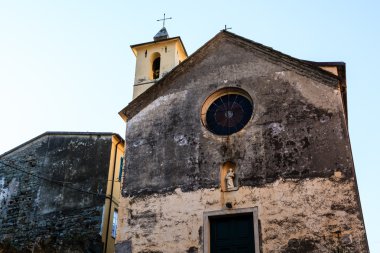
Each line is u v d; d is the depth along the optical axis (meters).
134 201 17.19
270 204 15.48
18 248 22.95
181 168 17.22
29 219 23.70
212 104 18.48
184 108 18.52
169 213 16.47
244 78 18.28
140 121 18.98
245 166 16.44
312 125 16.42
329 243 14.30
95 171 24.09
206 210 16.08
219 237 15.77
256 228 15.23
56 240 22.61
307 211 14.98
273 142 16.55
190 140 17.67
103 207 22.88
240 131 17.16
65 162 24.83
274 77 17.88
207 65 19.17
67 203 23.55
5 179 25.45
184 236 15.88
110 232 22.86
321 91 16.98
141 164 17.91
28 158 25.67
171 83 19.33
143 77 28.28
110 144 24.78
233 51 19.14
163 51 29.39
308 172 15.61
